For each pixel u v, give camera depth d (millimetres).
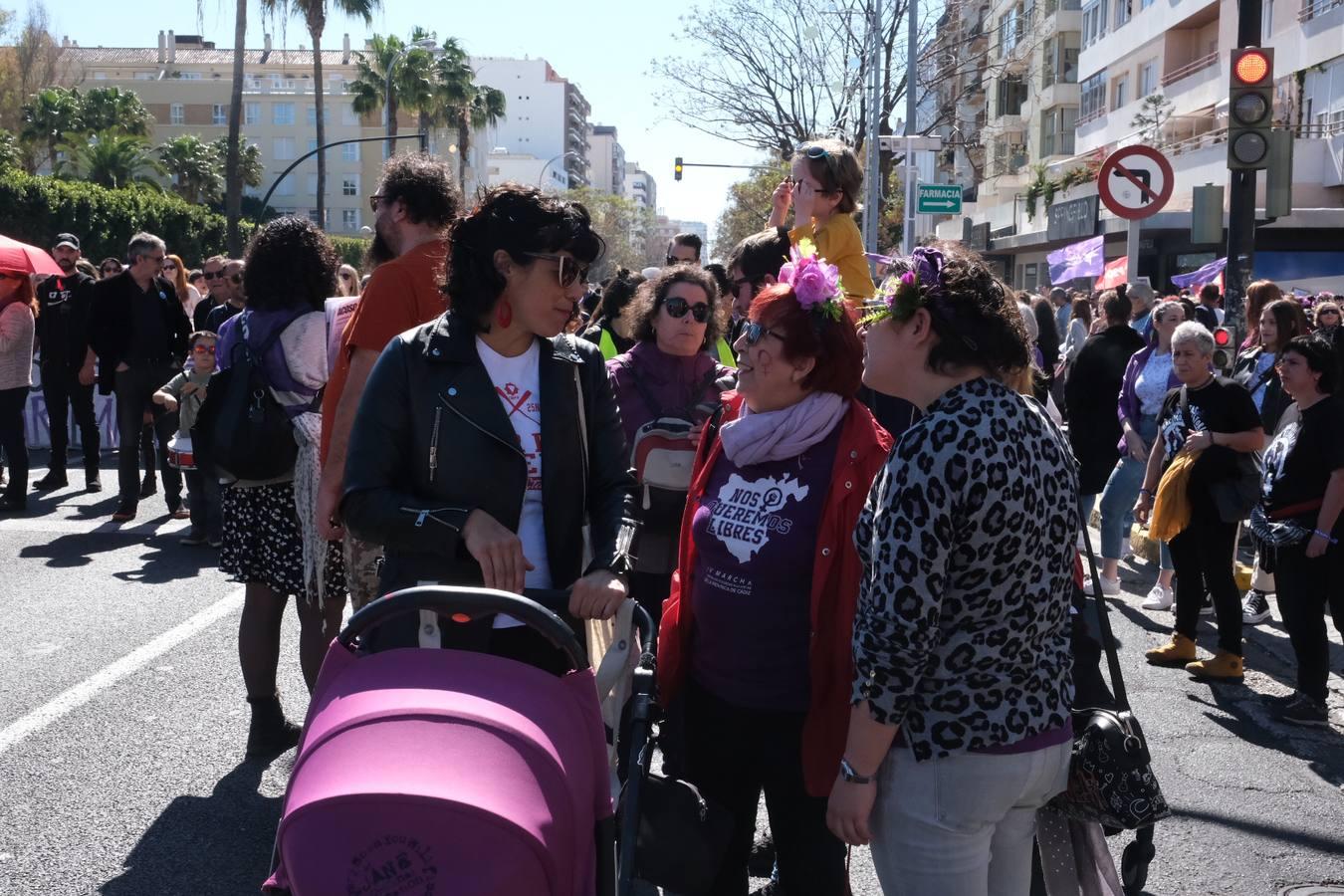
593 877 2324
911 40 28188
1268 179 9297
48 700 5539
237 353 4684
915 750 2473
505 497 2818
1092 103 43219
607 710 2820
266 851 4109
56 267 11227
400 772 2074
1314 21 27656
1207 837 4531
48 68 70625
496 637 2777
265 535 4754
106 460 13469
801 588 3051
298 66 106125
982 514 2363
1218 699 6219
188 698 5605
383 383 2824
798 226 4363
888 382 2568
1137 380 8477
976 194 56500
